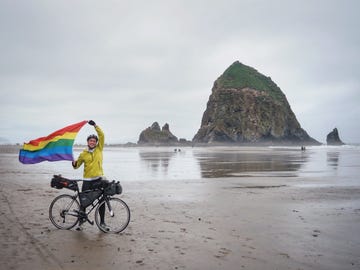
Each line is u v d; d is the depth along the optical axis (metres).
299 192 15.21
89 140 8.57
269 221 9.65
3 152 64.25
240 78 194.75
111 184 8.41
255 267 6.12
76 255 6.69
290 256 6.71
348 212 10.92
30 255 6.67
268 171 25.73
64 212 8.65
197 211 11.00
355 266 6.22
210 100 189.88
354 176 21.95
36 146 8.81
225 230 8.63
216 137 166.62
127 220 8.43
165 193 14.89
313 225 9.21
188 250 7.03
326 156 51.50
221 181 19.36
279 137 175.38
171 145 181.50
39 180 19.34
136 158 46.78
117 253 6.82
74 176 21.48
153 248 7.15
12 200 12.79
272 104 182.00
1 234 8.14
